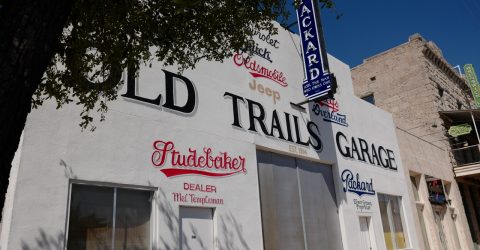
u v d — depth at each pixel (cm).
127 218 798
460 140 2558
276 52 1360
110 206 777
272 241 1107
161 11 545
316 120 1434
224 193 994
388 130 1889
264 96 1239
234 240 975
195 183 934
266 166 1179
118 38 536
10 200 644
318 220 1299
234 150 1065
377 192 1633
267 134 1194
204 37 594
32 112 699
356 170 1550
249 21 637
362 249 1434
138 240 804
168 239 839
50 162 700
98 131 783
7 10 228
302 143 1323
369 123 1761
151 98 902
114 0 499
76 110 759
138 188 826
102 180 765
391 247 1608
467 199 2478
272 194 1163
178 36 568
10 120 223
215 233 946
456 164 2398
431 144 2216
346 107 1644
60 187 702
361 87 2814
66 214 702
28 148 679
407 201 1812
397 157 1872
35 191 669
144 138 861
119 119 826
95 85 547
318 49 1363
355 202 1474
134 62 561
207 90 1048
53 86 553
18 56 227
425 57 2592
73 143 740
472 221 2423
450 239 2038
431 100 2462
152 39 547
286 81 1357
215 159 1002
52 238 670
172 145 913
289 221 1187
